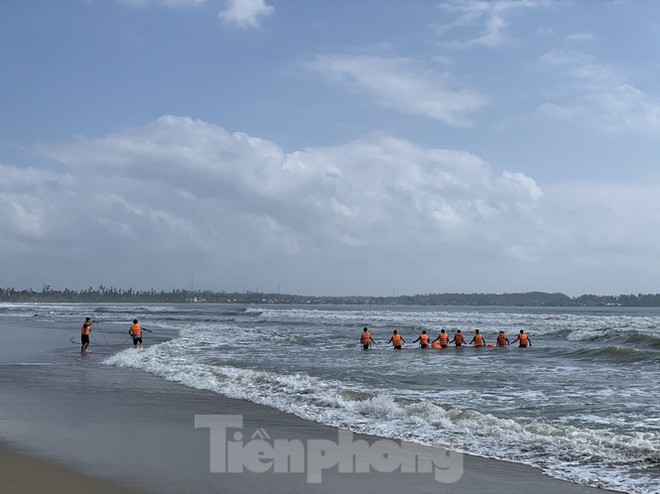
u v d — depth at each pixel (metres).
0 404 13.66
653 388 17.44
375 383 18.25
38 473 8.18
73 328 48.81
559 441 10.52
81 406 13.54
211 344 32.50
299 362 24.31
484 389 17.14
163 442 10.24
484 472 8.79
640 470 8.88
